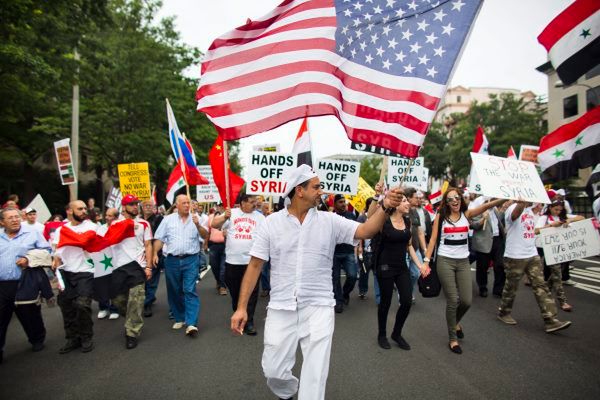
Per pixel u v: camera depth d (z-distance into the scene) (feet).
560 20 11.89
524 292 25.84
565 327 16.78
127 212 18.48
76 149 48.75
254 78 11.97
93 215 20.52
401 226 15.97
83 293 16.11
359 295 25.41
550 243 19.60
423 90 10.32
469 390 11.88
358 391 11.89
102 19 45.34
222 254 26.86
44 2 38.68
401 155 10.28
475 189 28.17
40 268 16.46
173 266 18.58
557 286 21.42
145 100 64.23
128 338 16.47
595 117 14.73
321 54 11.55
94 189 99.55
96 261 17.24
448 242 15.75
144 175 31.40
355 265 22.45
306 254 9.11
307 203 9.21
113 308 22.03
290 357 9.18
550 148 15.85
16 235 16.48
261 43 12.02
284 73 11.73
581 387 12.01
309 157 23.04
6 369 14.40
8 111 50.78
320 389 8.36
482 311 21.18
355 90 10.87
